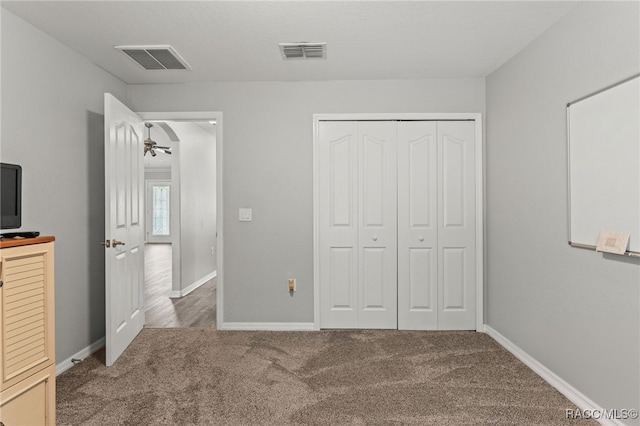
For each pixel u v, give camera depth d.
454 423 1.98
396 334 3.36
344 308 3.53
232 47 2.74
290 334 3.39
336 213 3.51
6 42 2.20
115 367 2.69
